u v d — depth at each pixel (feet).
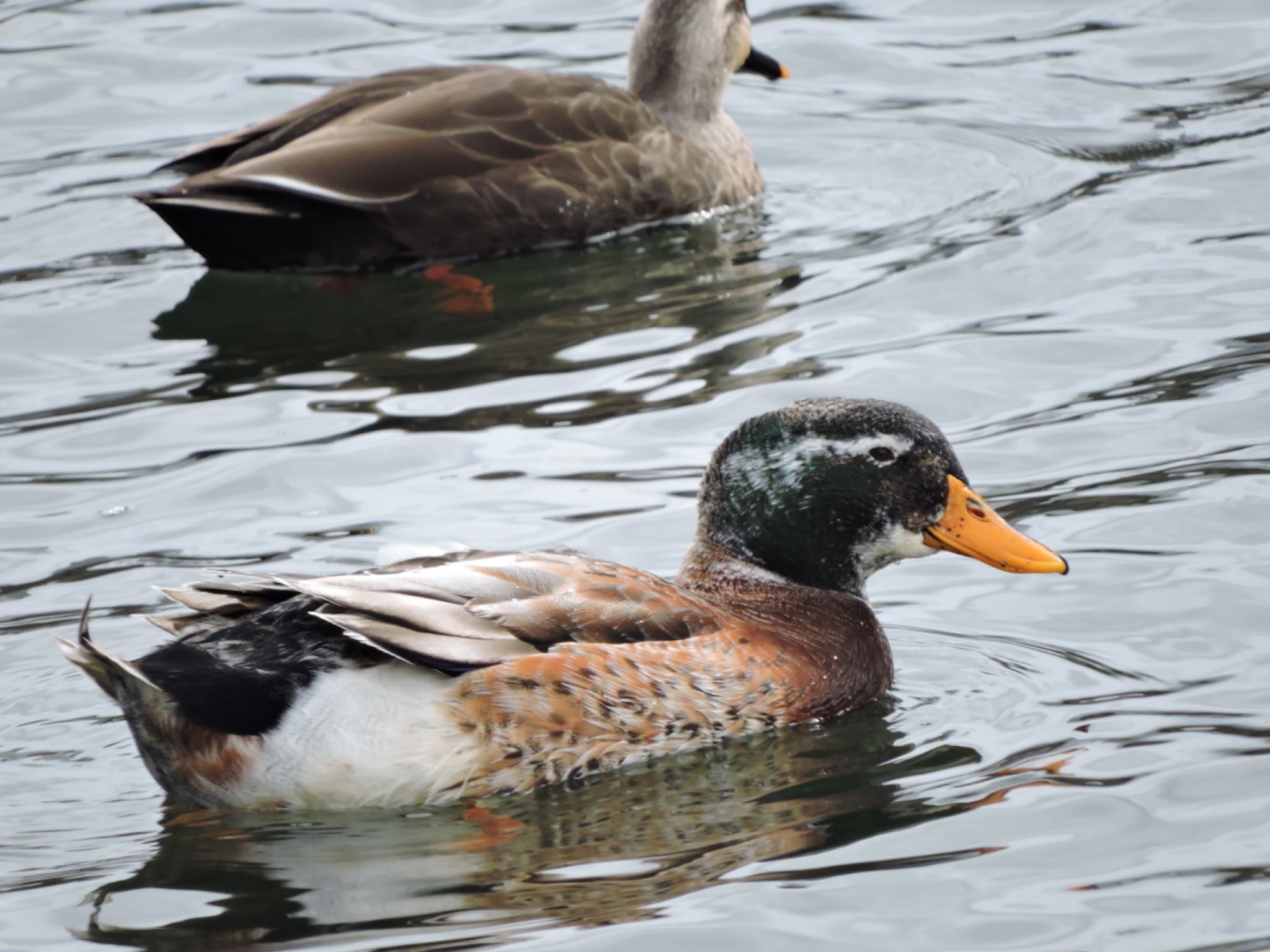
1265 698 33.99
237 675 30.50
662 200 60.95
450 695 31.19
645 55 63.93
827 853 29.35
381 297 56.08
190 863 29.55
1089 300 53.16
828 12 78.13
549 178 59.16
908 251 57.57
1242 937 26.30
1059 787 31.14
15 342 53.36
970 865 28.71
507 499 43.32
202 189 55.72
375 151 57.41
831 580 36.73
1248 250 55.47
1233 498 42.14
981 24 76.18
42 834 30.66
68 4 78.59
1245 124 65.26
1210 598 38.14
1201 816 29.81
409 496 43.68
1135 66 71.10
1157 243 56.59
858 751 33.42
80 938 27.27
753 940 26.68
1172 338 50.34
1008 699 35.09
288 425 47.65
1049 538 41.14
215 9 78.33
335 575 32.35
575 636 32.50
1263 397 46.68
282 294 56.65
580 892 28.30
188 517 43.06
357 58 73.41
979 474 44.21
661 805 31.42
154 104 69.87
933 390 48.26
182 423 47.91
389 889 28.50
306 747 30.63
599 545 41.14
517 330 53.11
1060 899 27.55
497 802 31.68
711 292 55.36
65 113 69.21
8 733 34.32
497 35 75.66
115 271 58.49
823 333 52.01
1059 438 45.60
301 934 27.17
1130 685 35.09
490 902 28.02
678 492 43.37
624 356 51.03
